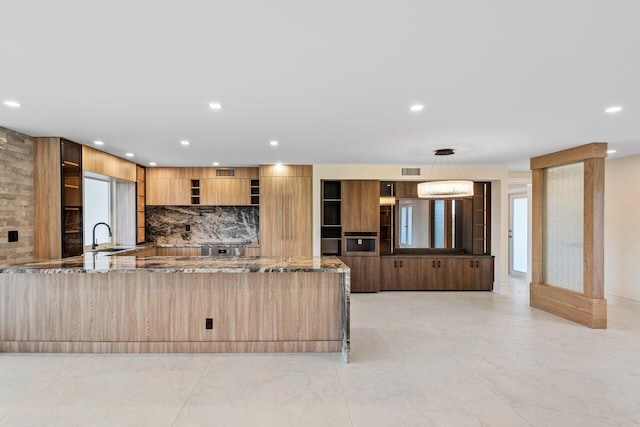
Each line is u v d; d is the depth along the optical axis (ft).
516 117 11.07
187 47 6.59
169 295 11.82
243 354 11.74
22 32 6.00
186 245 22.11
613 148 15.90
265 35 6.15
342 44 6.48
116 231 20.86
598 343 12.95
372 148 16.20
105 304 11.75
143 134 13.57
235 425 7.72
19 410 8.27
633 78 7.98
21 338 11.73
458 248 23.71
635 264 17.70
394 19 5.65
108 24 5.76
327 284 11.97
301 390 9.27
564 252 16.81
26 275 11.68
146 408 8.37
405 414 8.17
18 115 10.98
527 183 25.29
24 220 13.56
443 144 15.20
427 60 7.14
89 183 18.78
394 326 14.97
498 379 9.96
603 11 5.39
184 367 10.68
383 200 22.99
